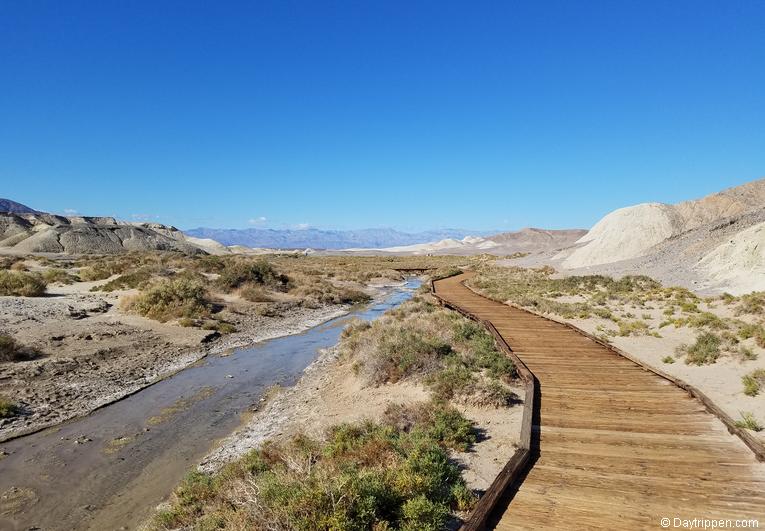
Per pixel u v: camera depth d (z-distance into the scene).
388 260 108.88
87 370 15.09
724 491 5.98
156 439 10.36
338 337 22.42
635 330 17.14
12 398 12.20
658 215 53.22
